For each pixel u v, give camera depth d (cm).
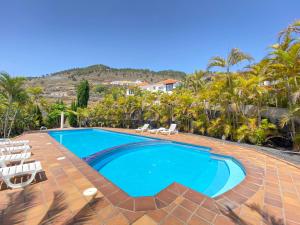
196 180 546
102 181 405
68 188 367
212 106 1191
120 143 1220
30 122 1792
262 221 260
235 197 334
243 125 925
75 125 2275
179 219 260
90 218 261
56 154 682
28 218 263
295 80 700
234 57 984
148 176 593
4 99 1388
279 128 884
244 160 611
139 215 269
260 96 900
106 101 2102
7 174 366
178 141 1023
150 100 1762
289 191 364
